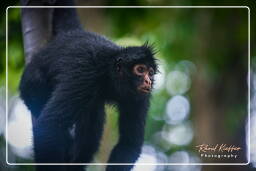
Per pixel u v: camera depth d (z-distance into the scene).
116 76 9.95
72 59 9.60
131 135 10.27
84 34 10.27
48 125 8.97
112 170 10.18
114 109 10.83
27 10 10.11
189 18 20.19
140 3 16.61
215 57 21.48
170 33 20.47
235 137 21.91
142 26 18.00
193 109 24.56
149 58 9.99
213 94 22.39
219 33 20.89
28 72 10.08
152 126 28.67
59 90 9.27
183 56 21.33
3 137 14.98
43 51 9.99
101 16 15.96
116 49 10.05
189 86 27.19
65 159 9.61
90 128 10.80
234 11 19.91
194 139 23.89
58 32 10.66
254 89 22.59
